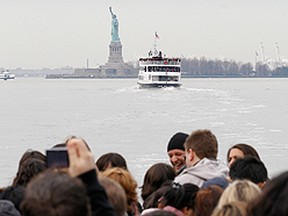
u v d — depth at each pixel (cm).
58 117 9881
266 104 12925
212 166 1080
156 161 4884
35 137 6944
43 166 939
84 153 541
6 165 4703
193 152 1130
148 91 17212
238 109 11288
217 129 7612
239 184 703
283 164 4712
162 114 10062
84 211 470
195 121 8769
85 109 11712
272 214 405
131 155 5303
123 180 916
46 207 461
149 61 17475
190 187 894
